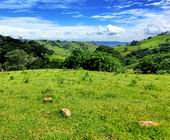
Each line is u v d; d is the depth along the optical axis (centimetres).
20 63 11406
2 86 3070
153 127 1595
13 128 1633
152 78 3844
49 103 2238
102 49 11581
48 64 11650
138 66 7406
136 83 3272
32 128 1633
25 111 2011
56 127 1650
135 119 1792
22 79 3616
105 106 2128
